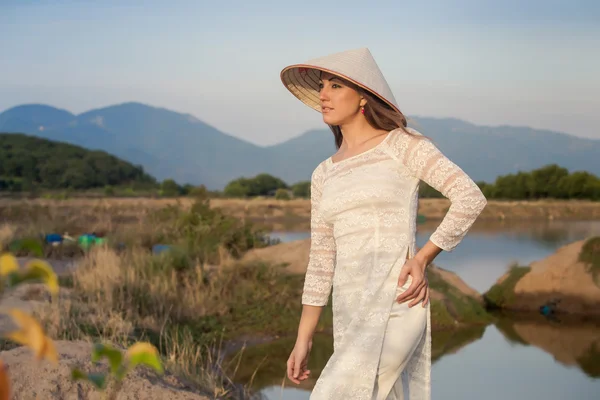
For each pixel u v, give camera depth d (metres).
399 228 3.03
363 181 3.05
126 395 4.21
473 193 2.91
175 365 5.62
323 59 3.23
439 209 37.09
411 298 2.95
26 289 7.89
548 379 6.49
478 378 6.54
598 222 34.16
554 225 31.38
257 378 6.36
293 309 8.98
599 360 7.23
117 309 7.67
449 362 7.21
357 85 3.18
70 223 16.02
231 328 8.34
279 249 12.00
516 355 7.50
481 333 8.71
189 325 8.12
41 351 0.82
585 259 10.52
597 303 9.98
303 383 6.23
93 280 8.95
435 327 9.00
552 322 9.40
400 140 3.08
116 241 13.54
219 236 13.32
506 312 10.17
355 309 3.02
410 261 2.95
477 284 12.14
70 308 7.14
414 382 3.08
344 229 3.10
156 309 8.27
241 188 61.72
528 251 18.06
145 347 1.04
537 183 56.91
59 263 11.39
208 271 10.48
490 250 18.27
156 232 14.02
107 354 1.01
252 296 9.30
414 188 3.09
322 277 3.39
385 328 2.92
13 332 0.83
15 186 60.88
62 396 4.08
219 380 5.96
